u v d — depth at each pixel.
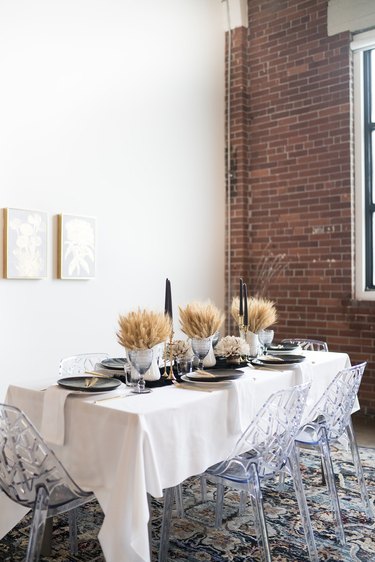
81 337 4.35
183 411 2.26
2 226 3.80
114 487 2.04
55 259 4.15
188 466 2.29
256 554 2.60
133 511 1.97
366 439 4.47
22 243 3.90
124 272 4.72
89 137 4.41
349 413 3.00
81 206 4.34
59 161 4.18
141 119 4.88
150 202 4.98
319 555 2.60
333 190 5.29
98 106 4.48
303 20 5.47
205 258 5.62
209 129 5.68
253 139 5.85
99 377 2.60
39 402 2.46
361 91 5.21
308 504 3.19
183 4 5.32
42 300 4.06
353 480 3.56
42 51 4.06
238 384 2.57
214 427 2.44
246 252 5.84
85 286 4.38
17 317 3.90
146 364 2.45
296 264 5.54
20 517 2.43
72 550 2.63
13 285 3.88
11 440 2.05
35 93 4.01
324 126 5.35
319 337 5.37
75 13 4.30
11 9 3.85
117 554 2.00
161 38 5.08
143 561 1.96
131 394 2.42
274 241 5.70
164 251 5.13
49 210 4.11
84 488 2.21
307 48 5.46
